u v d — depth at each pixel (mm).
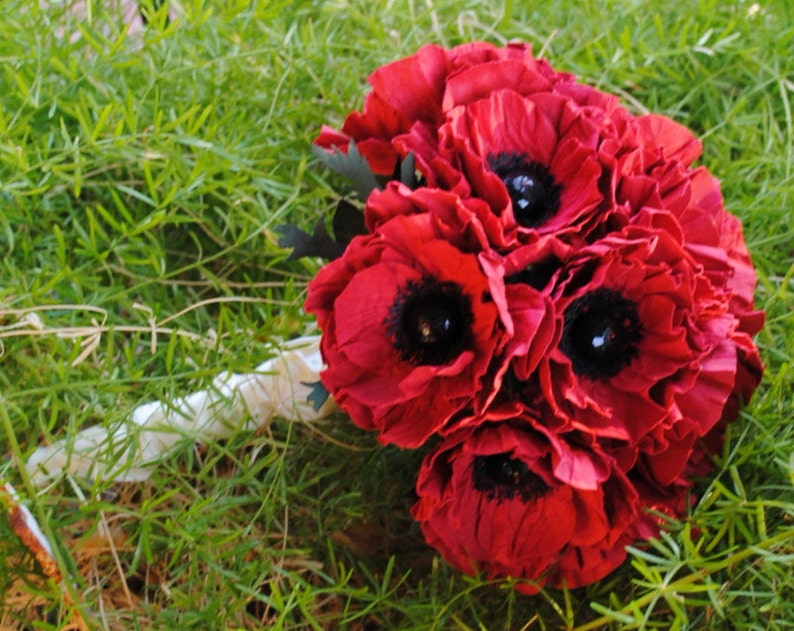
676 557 685
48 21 864
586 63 893
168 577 752
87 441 748
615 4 902
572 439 672
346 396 672
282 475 742
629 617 671
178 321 797
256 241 823
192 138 778
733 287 724
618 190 685
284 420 779
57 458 744
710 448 730
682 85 891
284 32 869
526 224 681
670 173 696
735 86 903
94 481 745
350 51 880
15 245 797
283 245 706
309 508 766
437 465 674
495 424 665
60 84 814
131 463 717
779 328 774
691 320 678
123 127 806
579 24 902
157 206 771
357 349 665
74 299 776
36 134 805
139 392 757
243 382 757
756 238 826
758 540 709
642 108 855
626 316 680
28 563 706
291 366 765
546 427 663
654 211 675
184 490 760
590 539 687
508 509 693
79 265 816
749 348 705
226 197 801
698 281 682
